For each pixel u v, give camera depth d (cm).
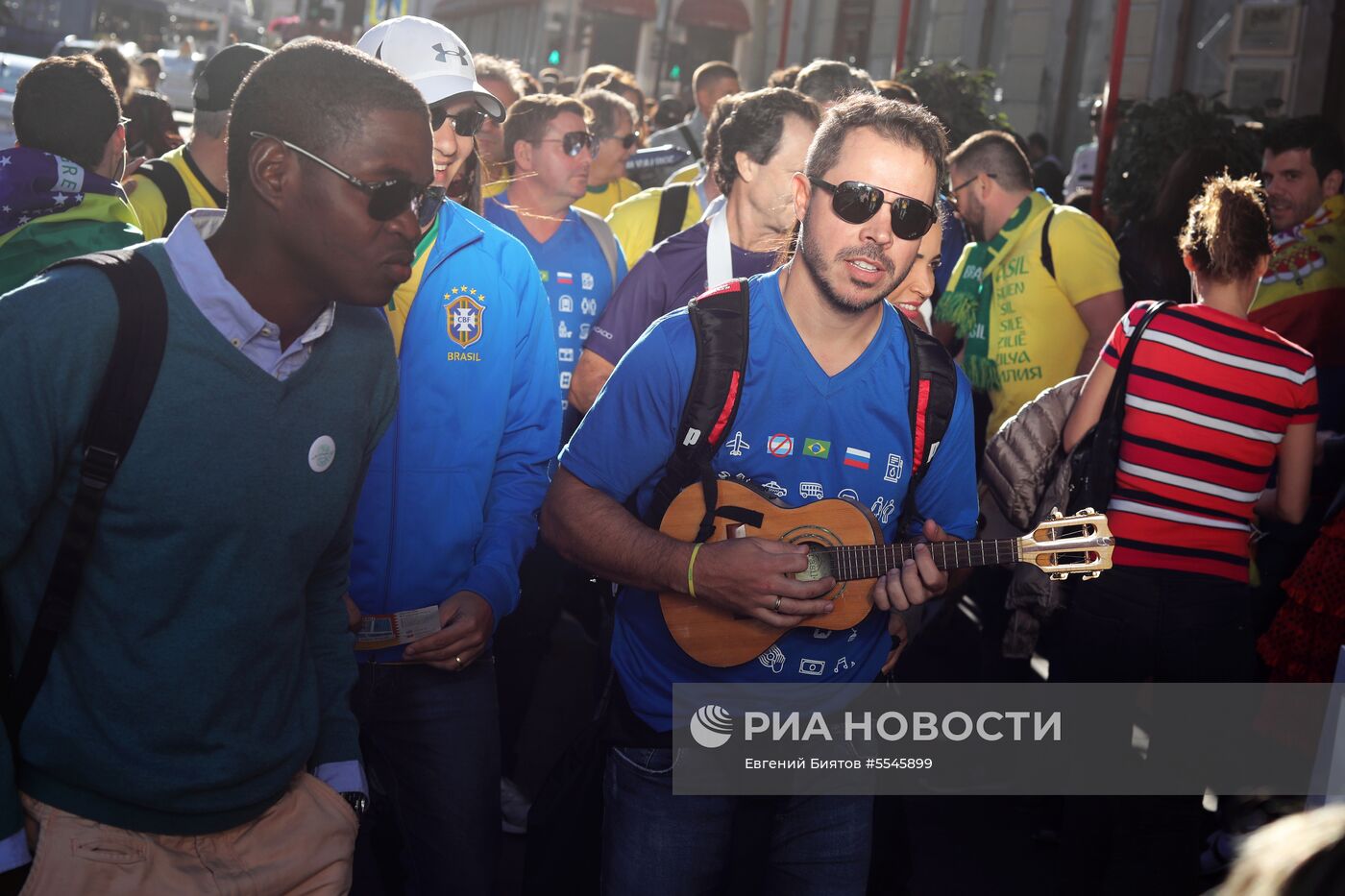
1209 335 381
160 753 205
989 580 507
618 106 682
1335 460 483
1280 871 105
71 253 360
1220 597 387
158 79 1312
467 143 327
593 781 284
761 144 384
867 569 267
